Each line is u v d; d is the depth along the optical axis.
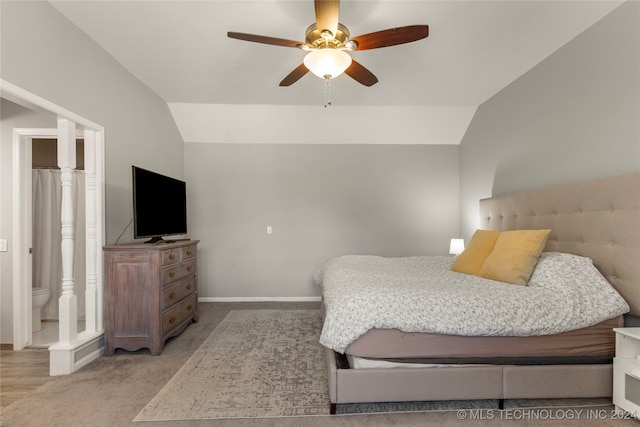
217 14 2.19
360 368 1.80
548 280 2.08
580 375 1.84
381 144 4.54
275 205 4.48
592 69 2.33
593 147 2.33
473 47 2.62
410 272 2.77
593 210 2.20
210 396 1.97
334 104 3.94
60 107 2.20
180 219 3.52
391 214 4.54
